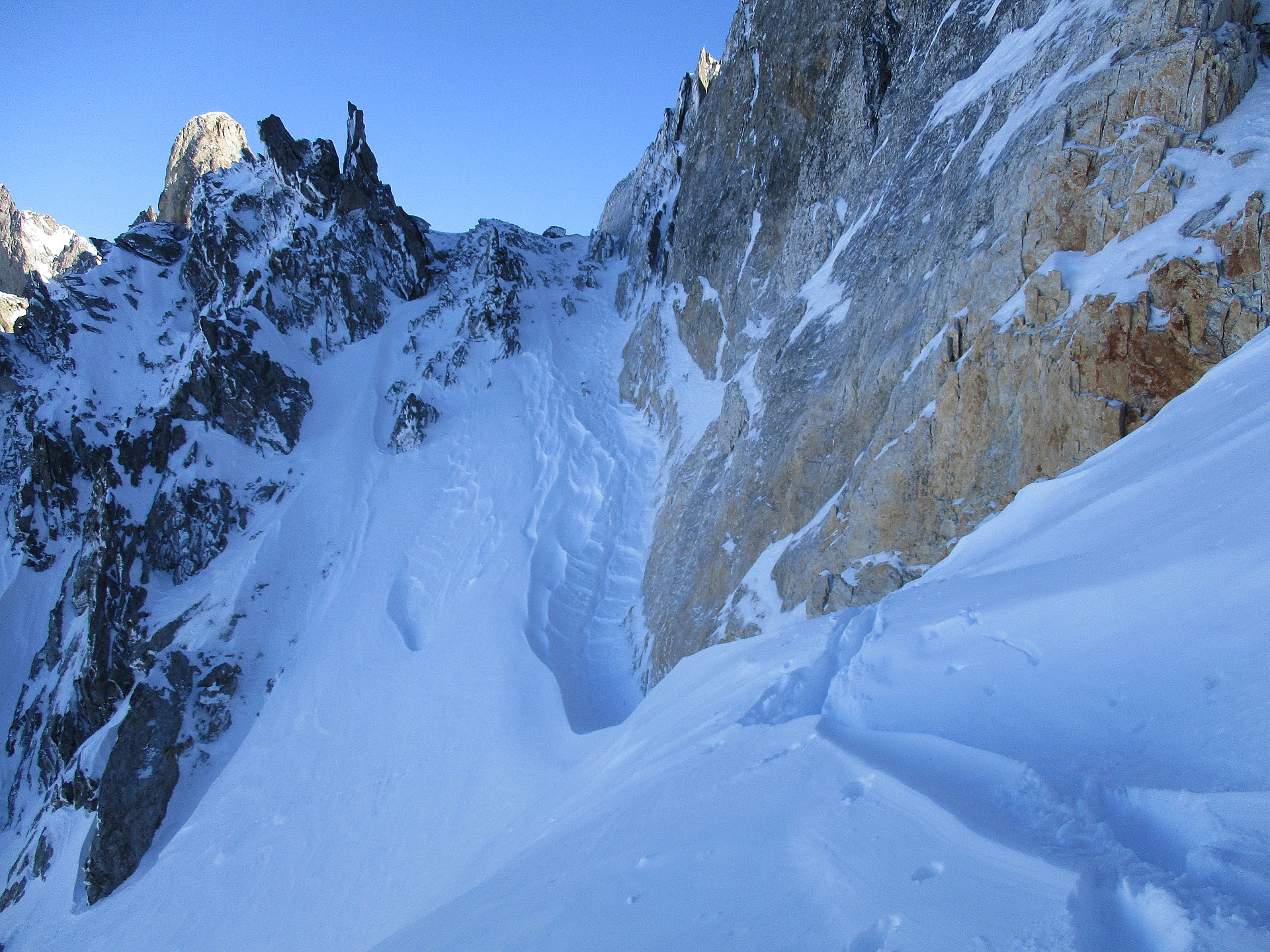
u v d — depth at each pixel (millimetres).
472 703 20219
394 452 35062
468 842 14766
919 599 7238
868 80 21000
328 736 22594
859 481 12430
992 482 10164
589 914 3898
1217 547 4113
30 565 36875
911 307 13484
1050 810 3201
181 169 61531
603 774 9539
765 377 20688
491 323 39406
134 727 24500
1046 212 10430
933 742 4344
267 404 36250
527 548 26344
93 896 21109
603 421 32938
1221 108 9359
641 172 49281
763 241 25641
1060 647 4566
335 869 17250
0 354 47750
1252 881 2270
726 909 3318
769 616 14000
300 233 44375
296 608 29156
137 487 34031
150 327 48188
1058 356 9367
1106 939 2309
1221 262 8383
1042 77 12508
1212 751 3031
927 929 2650
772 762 5035
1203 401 6773
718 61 43844
